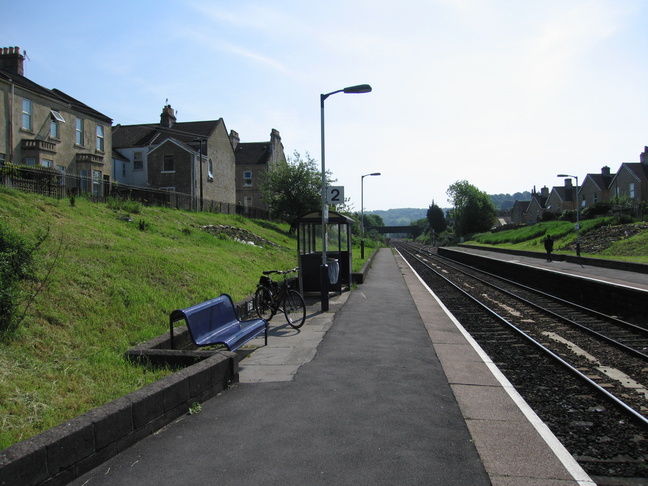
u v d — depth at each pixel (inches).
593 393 246.1
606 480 152.3
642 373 292.2
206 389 210.8
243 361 281.1
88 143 1163.3
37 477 127.2
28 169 660.7
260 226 1384.1
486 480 141.6
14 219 430.3
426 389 228.4
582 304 660.7
